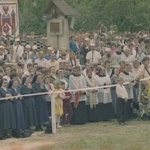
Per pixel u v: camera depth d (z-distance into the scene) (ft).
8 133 69.62
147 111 77.66
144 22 161.79
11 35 124.26
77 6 167.94
